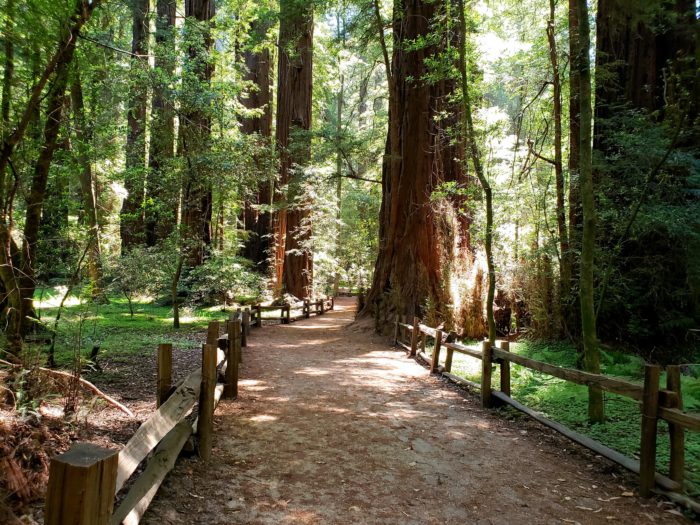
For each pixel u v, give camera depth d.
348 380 7.80
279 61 21.17
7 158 5.19
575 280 9.86
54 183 8.47
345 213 30.50
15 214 7.43
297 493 3.74
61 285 7.88
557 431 4.92
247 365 8.72
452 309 11.59
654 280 9.51
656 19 9.62
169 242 13.12
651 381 3.79
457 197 12.93
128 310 16.55
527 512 3.55
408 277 13.23
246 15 19.77
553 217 10.64
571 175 9.70
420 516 3.46
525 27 12.84
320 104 30.91
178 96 11.62
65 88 6.62
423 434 5.25
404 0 13.80
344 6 14.48
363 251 28.97
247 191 14.00
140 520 3.02
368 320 14.47
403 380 7.95
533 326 10.76
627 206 9.00
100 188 15.35
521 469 4.35
